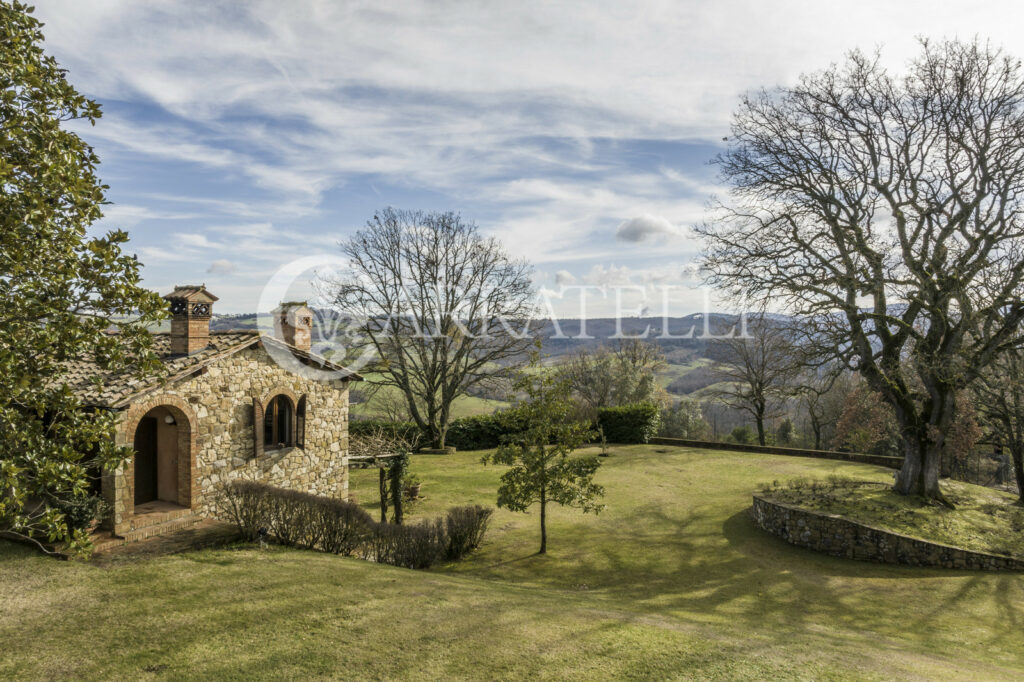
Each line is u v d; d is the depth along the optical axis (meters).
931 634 11.39
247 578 10.22
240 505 13.50
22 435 7.14
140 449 15.12
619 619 9.76
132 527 12.98
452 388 34.66
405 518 19.22
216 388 15.38
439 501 21.83
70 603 8.67
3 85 6.90
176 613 8.51
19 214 6.75
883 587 14.17
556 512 20.66
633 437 38.66
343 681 6.70
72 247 7.18
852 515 17.31
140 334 7.77
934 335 19.00
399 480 18.22
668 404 51.72
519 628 8.75
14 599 8.67
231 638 7.75
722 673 7.42
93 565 10.48
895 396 19.89
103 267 7.21
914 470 19.81
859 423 32.84
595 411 38.88
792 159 20.08
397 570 12.18
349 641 7.83
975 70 17.48
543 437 16.14
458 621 8.86
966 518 18.08
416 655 7.53
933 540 16.14
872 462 31.17
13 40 7.09
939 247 18.47
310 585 10.07
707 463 30.88
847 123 19.62
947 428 19.38
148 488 15.24
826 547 16.88
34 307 6.94
